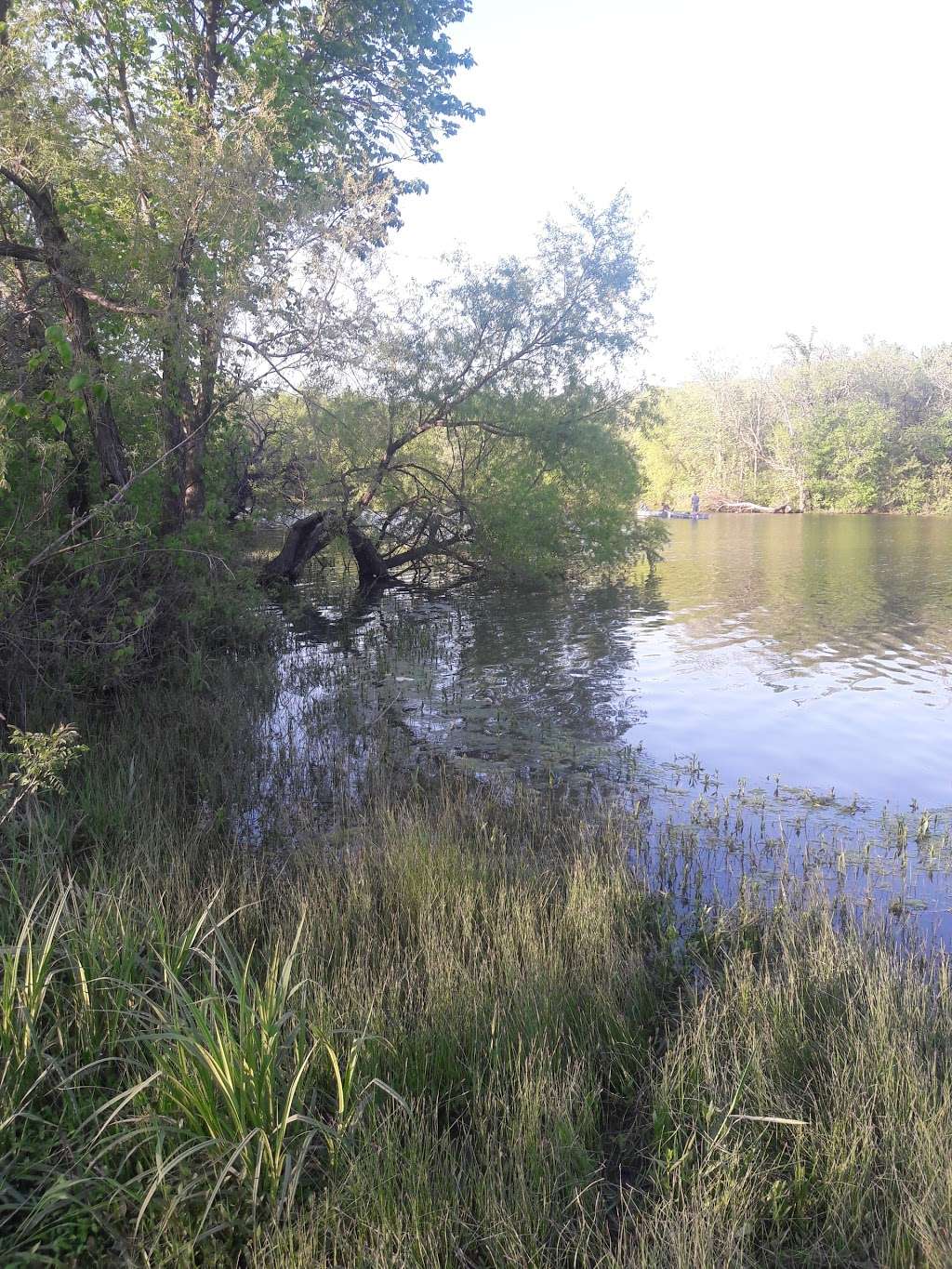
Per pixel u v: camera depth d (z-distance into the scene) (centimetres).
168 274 1152
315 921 552
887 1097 404
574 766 952
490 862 669
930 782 909
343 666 1400
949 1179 352
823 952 531
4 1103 367
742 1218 349
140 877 595
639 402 2075
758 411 7394
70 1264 319
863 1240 349
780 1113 408
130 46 1438
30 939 415
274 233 1259
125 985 416
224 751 930
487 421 1922
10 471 921
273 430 1789
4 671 905
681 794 871
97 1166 356
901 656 1477
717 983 523
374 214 1402
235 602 1260
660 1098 415
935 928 602
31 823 625
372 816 785
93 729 945
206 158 1137
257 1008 389
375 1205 347
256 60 1475
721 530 4584
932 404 6962
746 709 1172
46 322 1159
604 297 1902
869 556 3083
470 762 956
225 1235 340
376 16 1792
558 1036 455
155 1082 388
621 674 1362
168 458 1245
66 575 1001
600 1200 373
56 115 1066
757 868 702
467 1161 387
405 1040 441
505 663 1435
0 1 1085
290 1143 369
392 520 2156
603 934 562
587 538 2084
